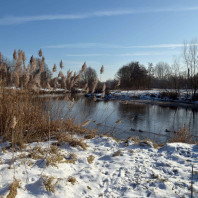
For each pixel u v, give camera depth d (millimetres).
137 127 12367
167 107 23281
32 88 4930
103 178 3281
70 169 3533
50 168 3369
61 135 5059
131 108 20812
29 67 4918
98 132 7484
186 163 3811
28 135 4680
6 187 2604
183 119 16125
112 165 3783
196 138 9852
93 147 4848
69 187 2898
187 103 27250
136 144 5047
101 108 18219
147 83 34938
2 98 5039
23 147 4156
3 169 3092
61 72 5586
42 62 5223
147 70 49312
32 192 2688
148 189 2920
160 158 4082
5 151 3910
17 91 5121
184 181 3121
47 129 5246
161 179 3186
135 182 3133
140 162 3902
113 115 15422
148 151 4582
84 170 3510
